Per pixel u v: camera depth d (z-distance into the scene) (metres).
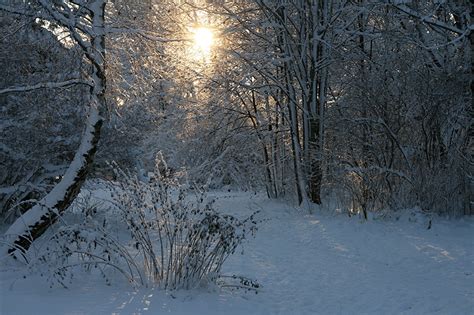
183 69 16.64
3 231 10.07
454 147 12.91
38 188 10.59
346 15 15.71
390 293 6.60
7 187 10.65
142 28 10.58
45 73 10.39
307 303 6.13
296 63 15.27
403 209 12.75
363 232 11.22
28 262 6.82
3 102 10.52
